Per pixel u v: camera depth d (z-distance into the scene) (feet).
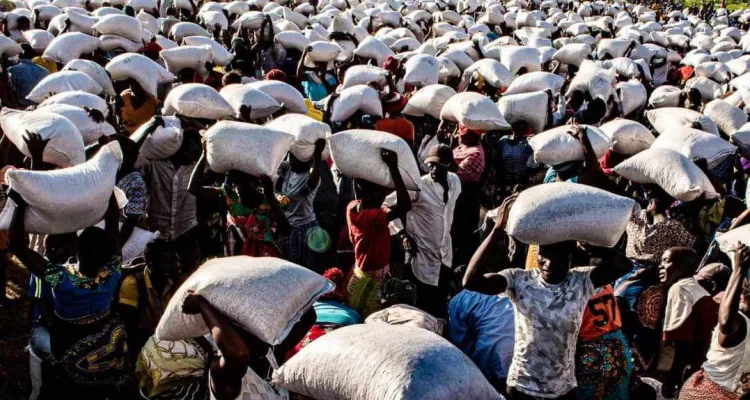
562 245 11.93
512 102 25.99
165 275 14.94
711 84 39.34
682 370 15.11
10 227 13.32
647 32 71.20
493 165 24.80
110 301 13.11
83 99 21.85
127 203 16.33
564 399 12.28
